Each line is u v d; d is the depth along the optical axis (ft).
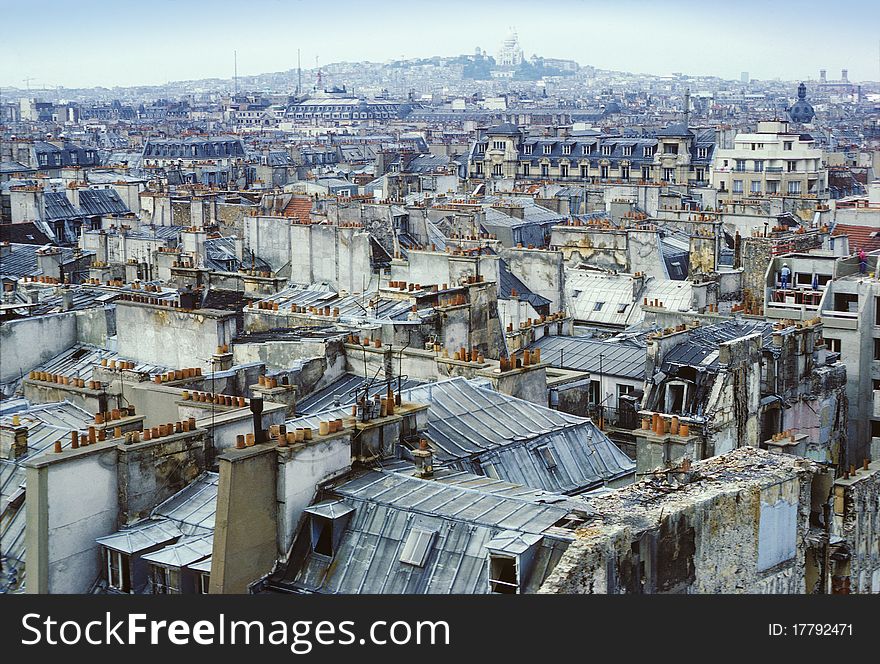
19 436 260.62
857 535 249.14
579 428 286.25
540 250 576.61
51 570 219.41
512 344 443.32
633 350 435.12
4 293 548.31
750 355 361.51
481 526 201.26
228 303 479.41
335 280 558.97
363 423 232.12
